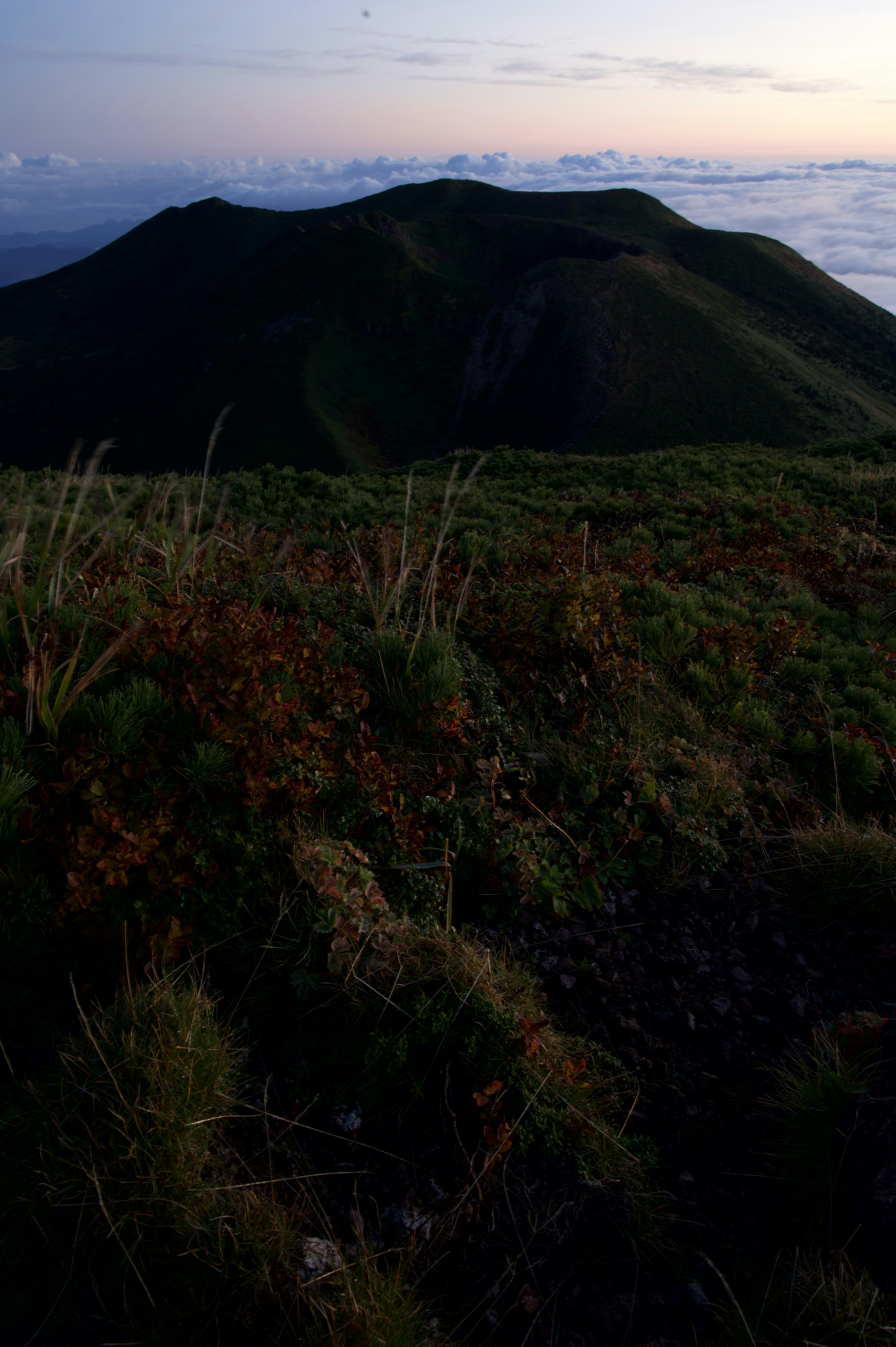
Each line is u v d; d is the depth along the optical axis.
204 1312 1.97
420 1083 2.56
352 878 3.00
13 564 3.59
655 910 3.61
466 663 4.72
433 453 125.88
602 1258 2.25
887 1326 1.92
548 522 11.94
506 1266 2.21
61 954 2.56
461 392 138.12
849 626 7.72
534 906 3.48
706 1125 2.64
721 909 3.65
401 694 4.15
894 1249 2.05
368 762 3.44
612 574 7.48
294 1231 2.12
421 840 3.33
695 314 137.38
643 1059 2.87
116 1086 2.15
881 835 3.87
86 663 3.35
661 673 5.46
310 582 5.51
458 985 2.77
